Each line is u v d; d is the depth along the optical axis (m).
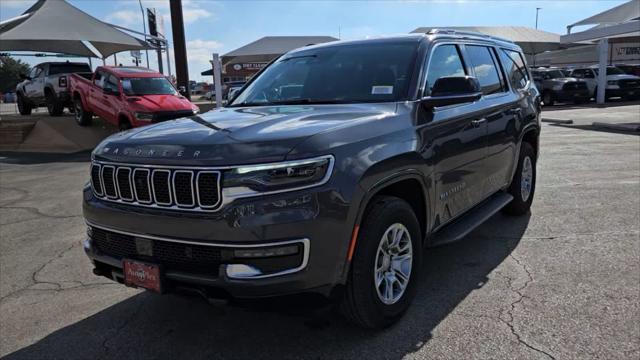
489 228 5.38
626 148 10.41
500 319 3.39
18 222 6.61
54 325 3.65
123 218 3.00
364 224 3.03
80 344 3.37
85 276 4.61
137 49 22.59
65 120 17.22
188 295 2.90
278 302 2.73
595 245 4.72
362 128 3.08
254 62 37.97
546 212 5.89
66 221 6.59
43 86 18.94
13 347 3.36
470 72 4.56
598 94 25.28
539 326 3.27
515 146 5.20
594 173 7.96
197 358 3.12
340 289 2.91
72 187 9.06
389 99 3.67
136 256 3.03
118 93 14.59
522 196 5.69
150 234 2.89
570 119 17.12
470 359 2.94
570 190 6.89
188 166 2.73
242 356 3.11
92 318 3.73
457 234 3.96
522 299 3.67
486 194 4.69
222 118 3.45
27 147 15.85
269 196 2.63
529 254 4.57
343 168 2.80
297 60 4.57
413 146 3.33
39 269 4.82
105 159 3.15
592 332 3.17
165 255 2.90
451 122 3.86
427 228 3.65
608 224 5.33
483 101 4.58
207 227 2.68
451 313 3.51
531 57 39.94
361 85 3.89
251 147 2.72
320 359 3.02
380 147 3.07
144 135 3.20
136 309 3.85
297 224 2.63
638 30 16.61
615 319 3.32
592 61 34.88
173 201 2.80
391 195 3.52
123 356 3.20
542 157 9.66
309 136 2.79
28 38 17.27
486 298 3.72
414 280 3.50
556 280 3.97
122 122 14.52
